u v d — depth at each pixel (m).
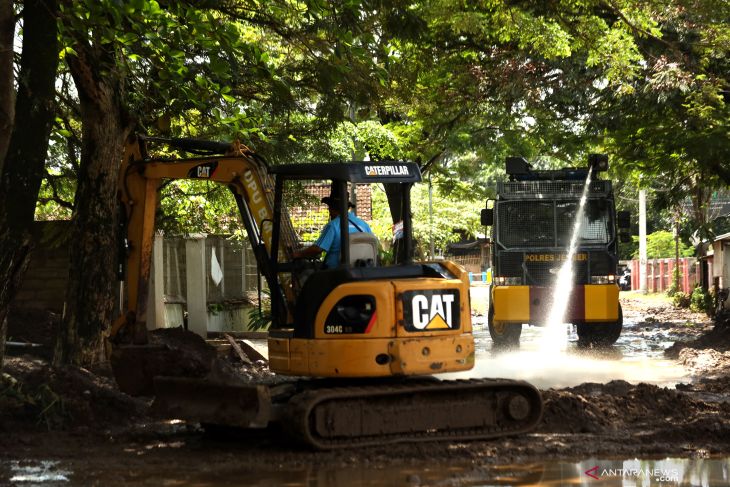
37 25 13.21
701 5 26.78
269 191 13.19
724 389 16.48
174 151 22.69
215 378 14.57
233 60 15.32
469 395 12.14
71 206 21.77
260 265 13.15
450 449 11.34
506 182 24.91
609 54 26.91
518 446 11.54
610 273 24.47
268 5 17.58
